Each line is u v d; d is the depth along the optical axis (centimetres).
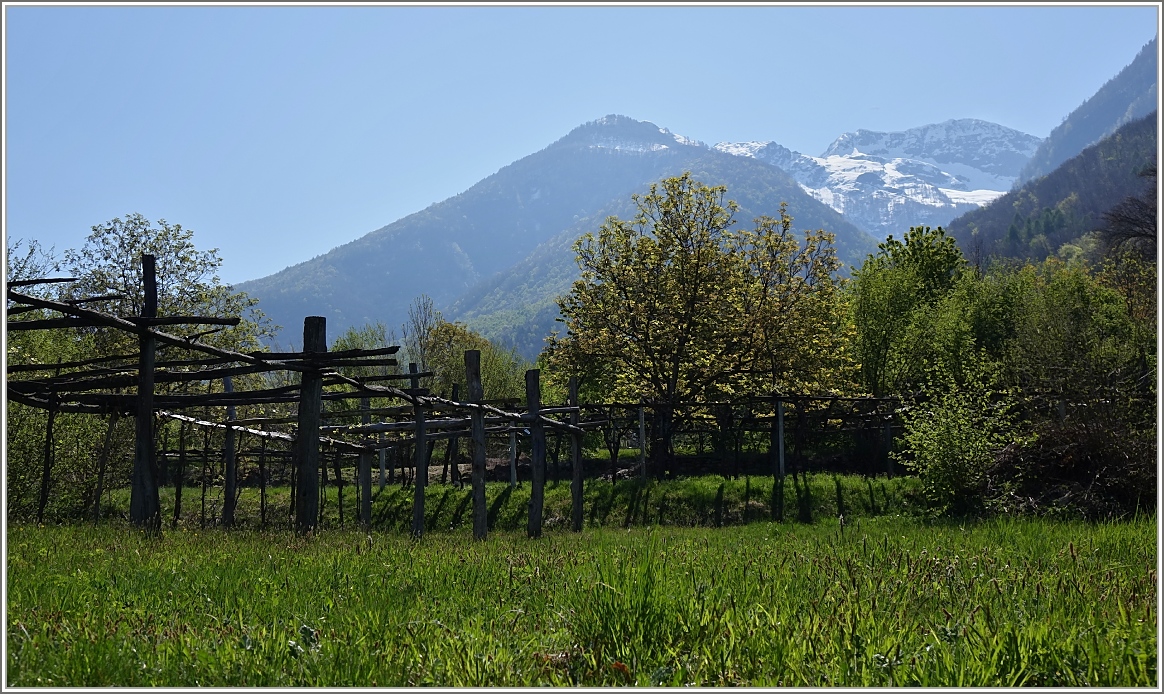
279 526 2080
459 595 770
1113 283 5291
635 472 3194
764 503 2461
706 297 3428
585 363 3491
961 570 870
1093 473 1961
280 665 536
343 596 764
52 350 2173
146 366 1435
